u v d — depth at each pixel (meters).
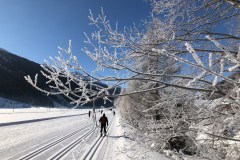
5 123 25.30
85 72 2.52
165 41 3.46
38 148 13.60
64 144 15.09
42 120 35.44
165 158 4.80
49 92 2.40
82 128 25.59
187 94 3.46
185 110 3.66
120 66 2.72
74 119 40.62
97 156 11.80
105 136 19.20
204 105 3.28
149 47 3.52
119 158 10.72
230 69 1.74
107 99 2.66
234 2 3.22
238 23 4.12
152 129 4.16
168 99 3.58
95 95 2.53
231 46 4.02
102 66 2.71
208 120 3.25
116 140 16.89
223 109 3.07
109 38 3.29
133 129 4.70
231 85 3.12
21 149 13.16
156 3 3.85
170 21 3.78
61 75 2.44
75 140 16.84
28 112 55.28
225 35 3.54
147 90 2.62
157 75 2.52
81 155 11.90
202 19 3.76
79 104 2.52
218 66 3.39
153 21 3.81
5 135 18.27
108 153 12.49
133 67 3.46
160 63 3.55
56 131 22.41
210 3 3.73
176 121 3.58
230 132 3.21
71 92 2.44
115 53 2.79
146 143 4.09
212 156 2.84
